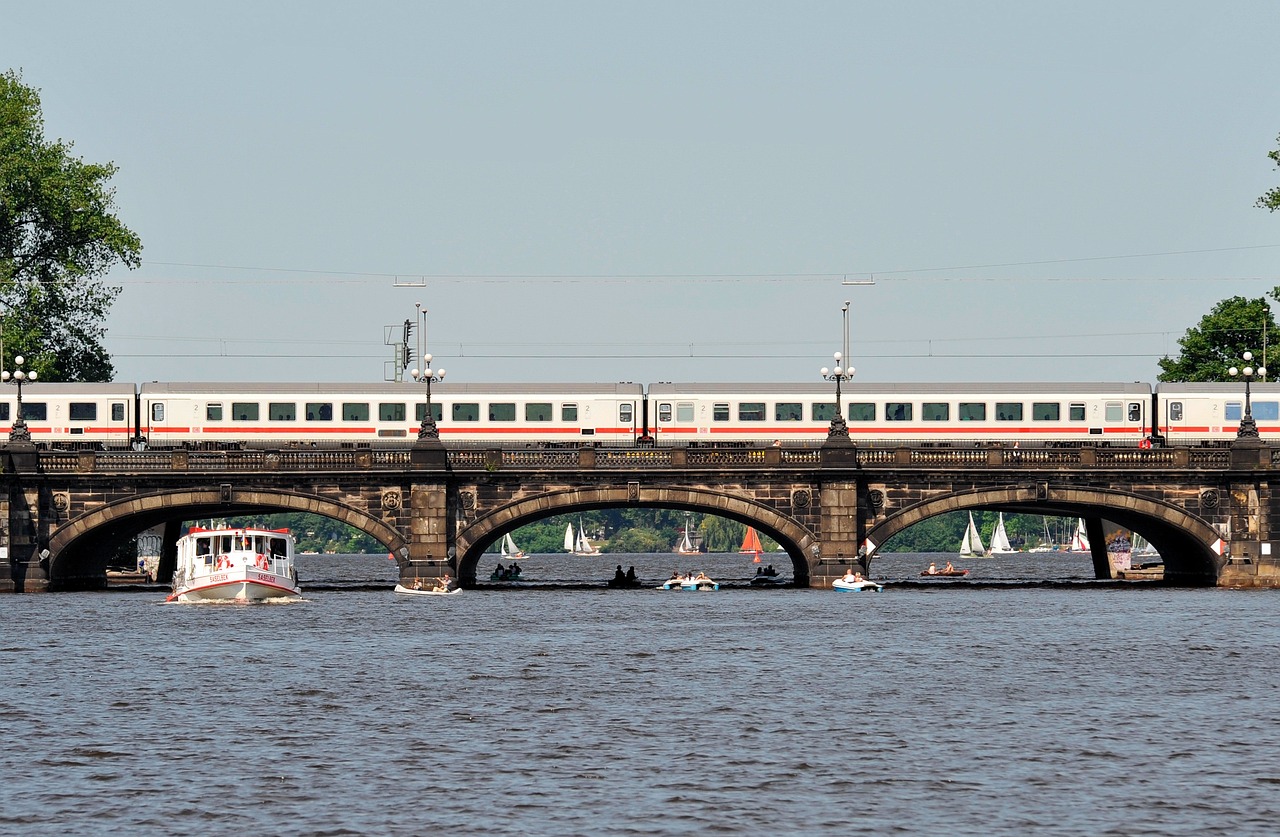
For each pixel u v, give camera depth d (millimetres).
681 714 180625
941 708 184625
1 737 167000
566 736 167625
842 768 152250
